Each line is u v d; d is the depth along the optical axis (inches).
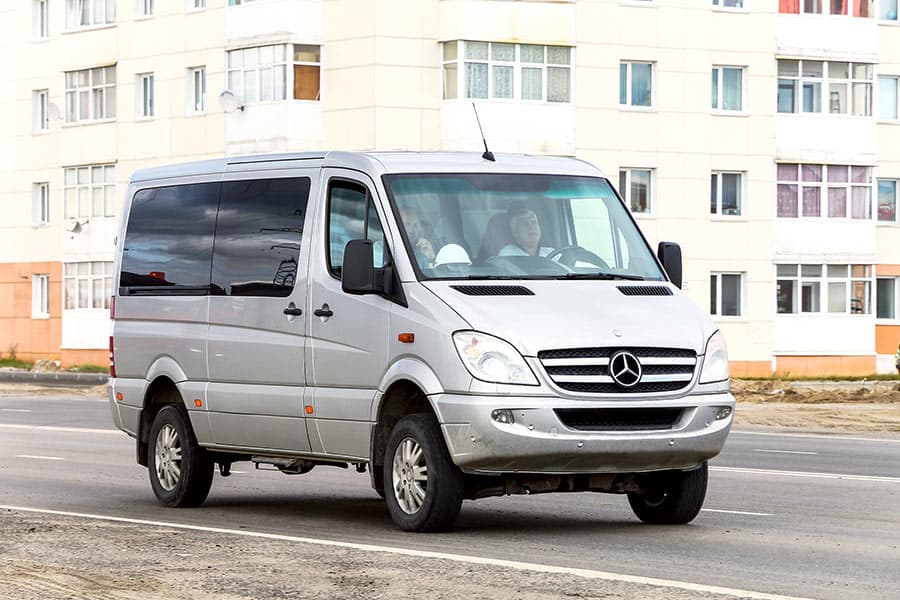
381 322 560.1
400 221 565.3
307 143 2336.4
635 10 2402.8
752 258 2461.9
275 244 617.0
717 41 2455.7
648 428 537.6
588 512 640.4
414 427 546.6
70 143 2741.1
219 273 644.1
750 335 2455.7
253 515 634.2
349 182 589.9
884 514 631.2
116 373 703.7
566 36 2353.6
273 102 2349.9
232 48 2412.6
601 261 583.5
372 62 2284.7
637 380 532.7
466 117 2297.0
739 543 531.8
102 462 918.4
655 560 486.9
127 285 701.9
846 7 2536.9
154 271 684.1
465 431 526.9
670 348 542.3
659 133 2417.6
